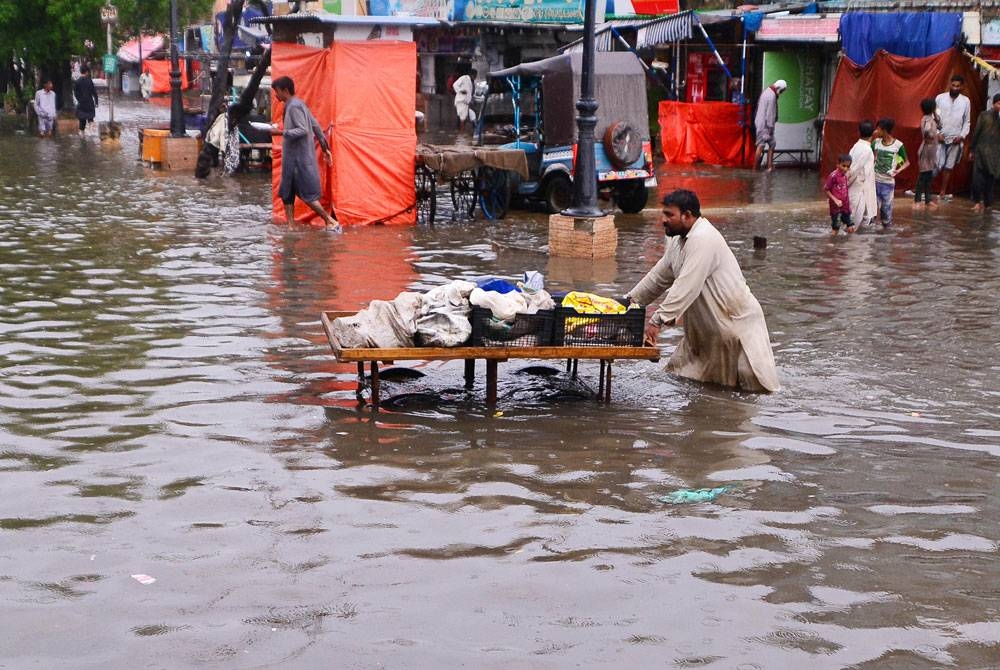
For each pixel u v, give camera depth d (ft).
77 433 22.63
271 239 48.96
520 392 26.30
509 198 58.95
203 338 30.55
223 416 23.88
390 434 22.94
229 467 20.86
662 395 26.16
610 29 85.40
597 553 17.40
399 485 20.08
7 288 37.01
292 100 51.01
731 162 88.69
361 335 24.49
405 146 54.54
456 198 60.49
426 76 124.47
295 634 14.78
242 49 132.98
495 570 16.75
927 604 15.94
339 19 51.98
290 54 54.75
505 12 110.01
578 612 15.51
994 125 60.85
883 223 55.57
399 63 53.88
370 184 54.13
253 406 24.62
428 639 14.70
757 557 17.39
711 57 93.97
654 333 25.48
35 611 15.31
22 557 16.98
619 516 18.88
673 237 26.40
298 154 51.24
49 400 24.77
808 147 86.99
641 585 16.35
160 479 20.22
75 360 28.14
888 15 70.44
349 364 28.30
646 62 97.35
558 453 21.97
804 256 46.29
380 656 14.25
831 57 84.99
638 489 20.13
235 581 16.28
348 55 52.65
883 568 17.10
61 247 45.65
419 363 28.68
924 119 62.13
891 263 44.68
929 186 63.36
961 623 15.40
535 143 60.44
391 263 43.11
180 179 73.97
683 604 15.80
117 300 35.32
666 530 18.34
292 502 19.22
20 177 73.10
